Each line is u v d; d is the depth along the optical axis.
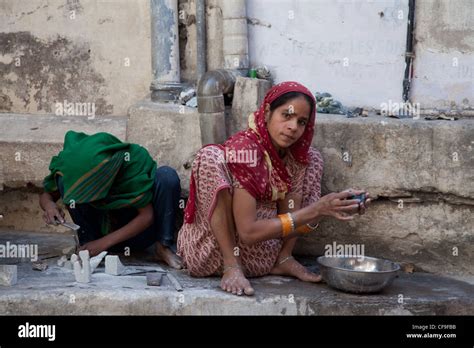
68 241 4.83
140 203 4.15
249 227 3.68
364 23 4.77
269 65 4.97
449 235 4.31
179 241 4.07
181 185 4.66
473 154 4.19
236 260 3.82
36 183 4.93
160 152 4.71
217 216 3.74
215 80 4.43
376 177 4.37
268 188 3.82
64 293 3.59
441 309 3.66
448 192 4.26
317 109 4.69
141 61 5.36
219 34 5.09
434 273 4.34
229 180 3.71
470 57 4.63
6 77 5.54
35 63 5.51
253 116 3.83
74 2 5.40
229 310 3.60
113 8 5.35
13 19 5.50
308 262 4.47
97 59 5.43
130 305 3.58
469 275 4.29
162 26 5.01
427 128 4.25
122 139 4.94
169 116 4.69
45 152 4.86
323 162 4.43
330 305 3.60
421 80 4.73
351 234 4.48
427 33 4.68
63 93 5.51
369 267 3.97
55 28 5.45
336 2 4.80
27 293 3.58
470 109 4.64
